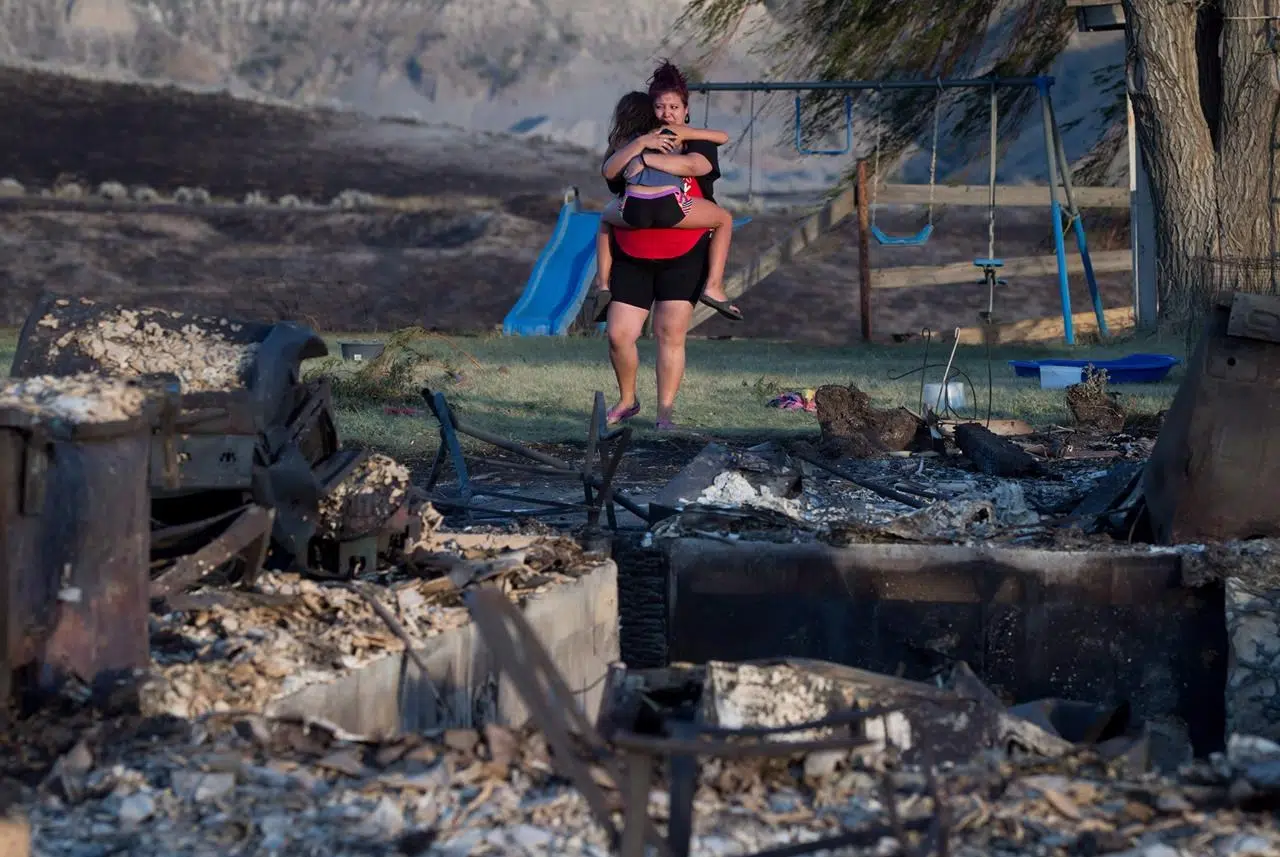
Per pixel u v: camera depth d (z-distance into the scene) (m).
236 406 6.69
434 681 6.25
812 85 29.84
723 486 9.10
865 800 4.71
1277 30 25.17
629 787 3.88
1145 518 8.57
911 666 7.92
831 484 10.61
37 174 72.81
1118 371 19.28
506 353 23.98
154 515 7.11
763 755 4.23
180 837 4.40
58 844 4.34
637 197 12.20
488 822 4.52
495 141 84.81
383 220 72.25
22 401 5.41
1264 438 7.81
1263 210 25.62
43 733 5.03
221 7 85.19
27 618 5.25
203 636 6.16
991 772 4.90
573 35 87.94
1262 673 7.11
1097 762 5.04
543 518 9.69
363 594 6.71
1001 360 24.27
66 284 62.72
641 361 22.69
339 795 4.69
